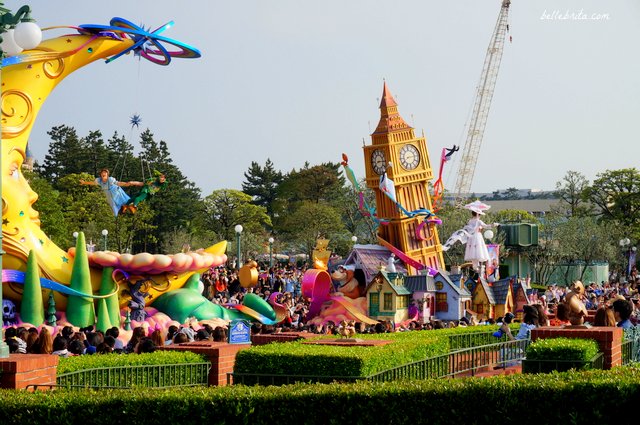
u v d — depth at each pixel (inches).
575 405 500.1
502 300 1925.4
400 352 745.0
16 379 638.5
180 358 768.9
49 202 3673.7
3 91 1499.8
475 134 5290.4
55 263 1508.4
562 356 693.9
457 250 3870.6
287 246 5605.3
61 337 836.6
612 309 899.4
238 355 717.3
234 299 1780.3
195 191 5629.9
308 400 543.5
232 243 5036.9
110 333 1042.1
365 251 2046.0
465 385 522.9
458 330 1047.0
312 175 5949.8
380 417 530.3
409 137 2182.6
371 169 2190.0
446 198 5113.2
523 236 3698.3
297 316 1748.3
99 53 1585.9
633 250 3759.8
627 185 4859.7
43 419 564.4
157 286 1606.8
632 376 518.9
